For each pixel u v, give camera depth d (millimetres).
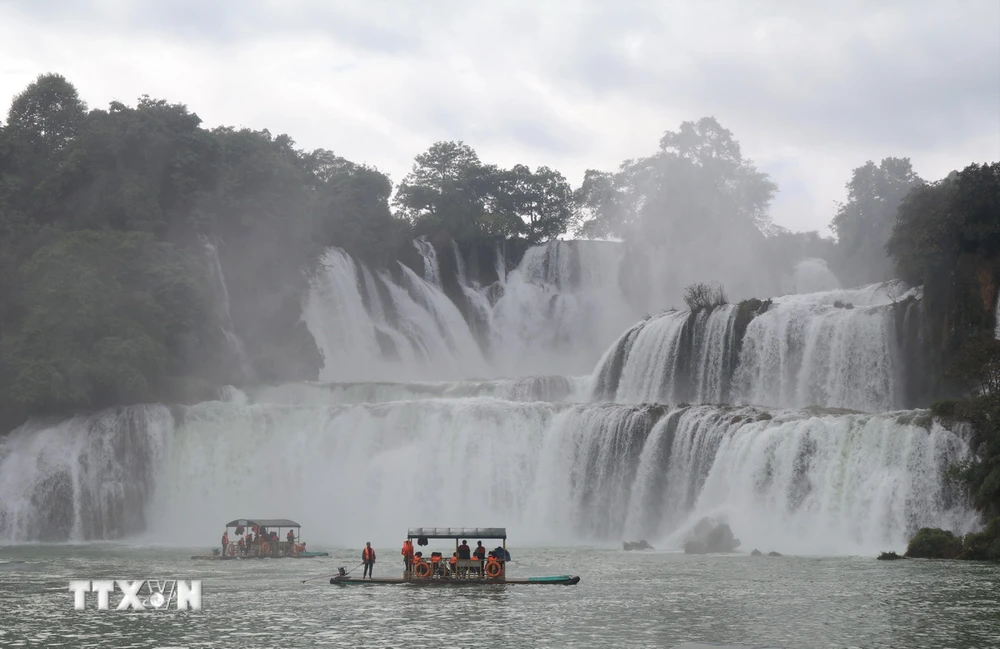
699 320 113562
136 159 137000
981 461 75062
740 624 48344
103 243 123375
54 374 110875
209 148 139000
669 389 114062
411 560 66250
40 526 106625
